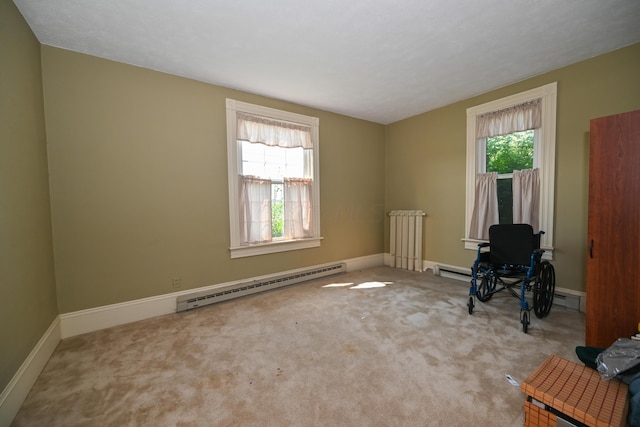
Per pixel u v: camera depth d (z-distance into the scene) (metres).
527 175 3.01
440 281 3.75
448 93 3.41
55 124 2.26
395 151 4.63
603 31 2.16
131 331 2.40
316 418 1.40
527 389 1.35
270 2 1.79
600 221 1.92
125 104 2.56
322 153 4.00
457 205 3.79
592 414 1.16
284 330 2.37
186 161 2.89
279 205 3.63
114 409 1.48
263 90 3.23
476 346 2.06
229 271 3.21
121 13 1.88
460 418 1.38
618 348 1.49
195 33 2.13
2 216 1.48
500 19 2.00
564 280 2.80
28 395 1.60
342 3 1.81
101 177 2.46
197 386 1.66
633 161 1.79
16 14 1.76
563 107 2.76
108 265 2.51
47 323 2.05
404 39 2.24
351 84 3.10
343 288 3.51
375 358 1.93
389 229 4.81
